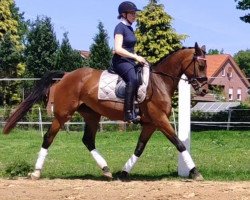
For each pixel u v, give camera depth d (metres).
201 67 9.47
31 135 22.69
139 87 9.09
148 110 9.20
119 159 13.55
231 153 15.17
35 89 9.78
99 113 9.50
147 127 9.66
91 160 13.35
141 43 34.88
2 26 37.22
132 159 9.73
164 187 8.16
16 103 31.95
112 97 9.20
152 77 9.28
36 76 42.12
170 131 9.20
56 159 13.57
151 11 34.69
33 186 8.44
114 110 9.26
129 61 9.11
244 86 61.69
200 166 11.44
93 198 7.48
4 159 13.59
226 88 59.97
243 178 9.51
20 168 10.13
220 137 20.95
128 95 8.99
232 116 26.06
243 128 25.62
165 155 14.61
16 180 9.23
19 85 31.91
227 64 60.75
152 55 34.94
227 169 10.81
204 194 7.61
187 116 9.71
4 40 35.59
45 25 42.59
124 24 9.09
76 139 20.78
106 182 8.90
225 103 34.09
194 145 18.08
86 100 9.42
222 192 7.73
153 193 7.71
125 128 26.38
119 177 9.70
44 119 26.19
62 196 7.61
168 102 9.29
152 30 34.78
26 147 17.67
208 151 15.91
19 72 35.88
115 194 7.68
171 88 9.48
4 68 35.25
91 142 9.83
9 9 38.22
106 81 9.26
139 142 9.73
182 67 9.50
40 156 9.59
